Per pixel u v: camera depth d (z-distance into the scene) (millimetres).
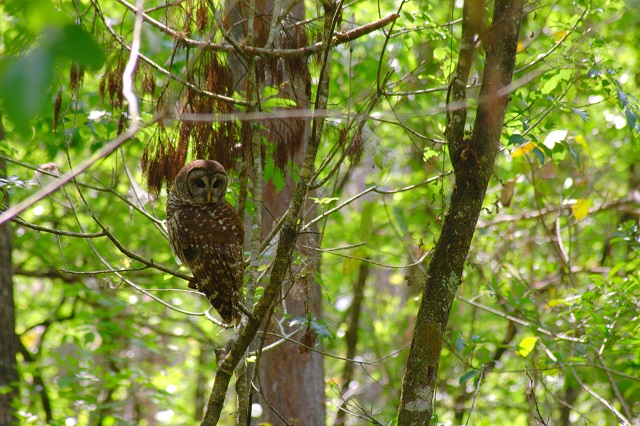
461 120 7523
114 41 8492
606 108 17109
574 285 14742
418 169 22531
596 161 19281
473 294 18547
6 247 16406
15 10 2820
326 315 27078
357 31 8758
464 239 7422
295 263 9281
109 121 11328
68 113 11594
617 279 11805
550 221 18516
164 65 10680
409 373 7430
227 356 7496
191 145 8914
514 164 14555
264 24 9148
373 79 15977
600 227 20031
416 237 22703
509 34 7379
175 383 19578
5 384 16078
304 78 8906
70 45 2762
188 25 8852
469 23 7445
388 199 23172
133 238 20500
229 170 9312
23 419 15164
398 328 25172
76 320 18562
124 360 17516
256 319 7125
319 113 6418
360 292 23484
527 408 17344
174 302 22984
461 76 7523
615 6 10359
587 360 11133
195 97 8406
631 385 12812
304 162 7078
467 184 7430
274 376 13492
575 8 11125
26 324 25734
